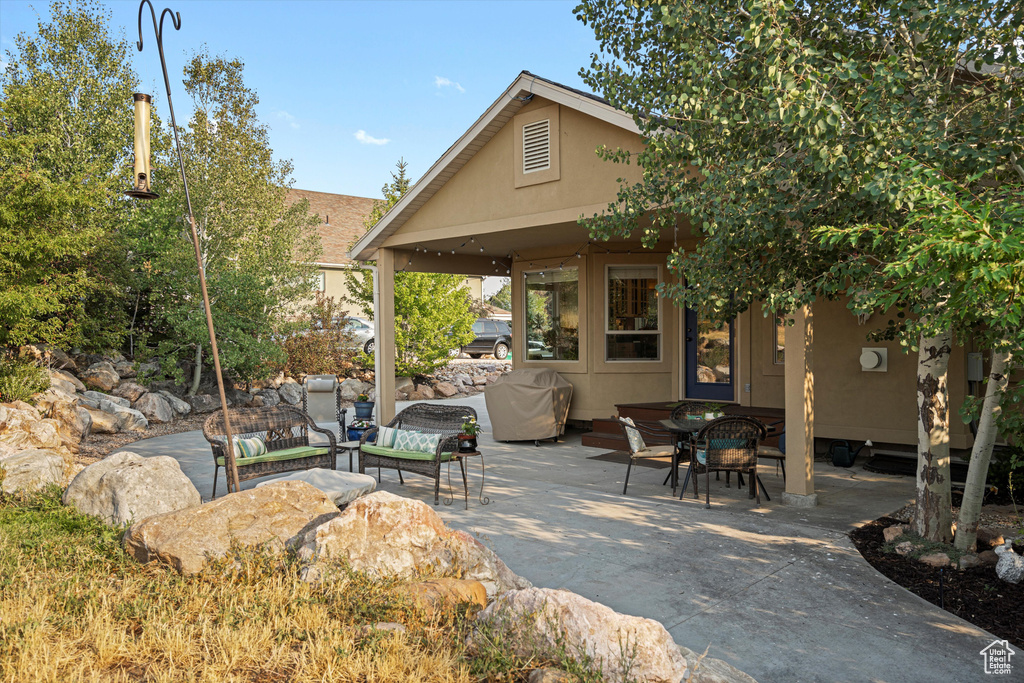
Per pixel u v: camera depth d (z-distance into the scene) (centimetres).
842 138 450
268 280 1709
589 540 621
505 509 733
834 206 498
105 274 1438
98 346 1451
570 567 552
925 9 437
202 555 459
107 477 611
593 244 1233
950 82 495
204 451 1088
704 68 498
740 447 746
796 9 514
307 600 395
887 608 471
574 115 960
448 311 1916
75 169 1479
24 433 902
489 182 1074
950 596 490
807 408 735
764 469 957
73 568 457
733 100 491
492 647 335
